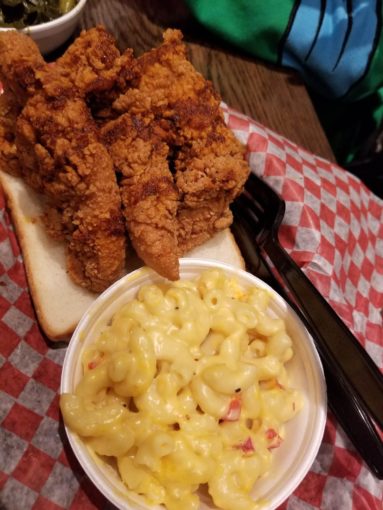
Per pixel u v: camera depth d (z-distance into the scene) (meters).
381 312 0.26
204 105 0.19
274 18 0.28
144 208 0.17
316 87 0.33
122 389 0.16
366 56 0.30
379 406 0.15
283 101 0.29
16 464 0.17
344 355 0.17
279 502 0.16
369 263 0.27
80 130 0.17
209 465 0.16
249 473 0.16
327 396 0.20
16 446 0.17
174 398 0.16
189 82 0.19
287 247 0.24
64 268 0.20
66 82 0.17
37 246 0.20
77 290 0.20
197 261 0.20
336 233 0.25
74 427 0.16
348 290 0.25
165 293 0.19
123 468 0.16
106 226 0.17
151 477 0.16
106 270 0.18
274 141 0.26
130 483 0.16
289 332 0.19
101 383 0.16
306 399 0.18
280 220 0.22
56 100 0.17
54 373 0.19
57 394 0.19
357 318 0.24
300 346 0.19
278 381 0.18
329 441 0.20
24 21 0.23
